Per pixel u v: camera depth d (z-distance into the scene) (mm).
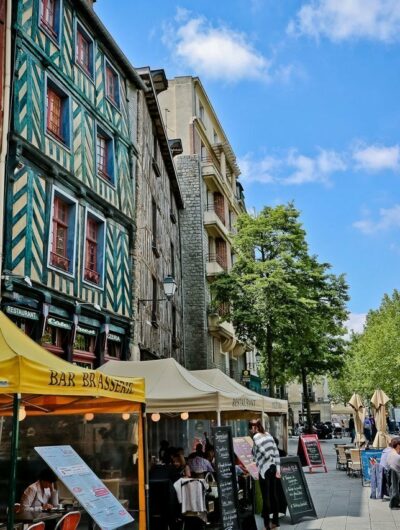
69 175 12570
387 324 44312
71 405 7746
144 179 17609
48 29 12547
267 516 8906
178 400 9484
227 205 32875
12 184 10508
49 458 5512
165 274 21047
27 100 11250
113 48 15617
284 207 23969
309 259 24328
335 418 62812
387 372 42125
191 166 27875
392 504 10883
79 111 13562
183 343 24984
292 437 45219
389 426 43125
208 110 33438
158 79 20641
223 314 25875
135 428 13023
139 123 17453
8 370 5020
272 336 23141
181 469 10008
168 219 22672
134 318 15477
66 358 12133
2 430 10781
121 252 15234
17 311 10352
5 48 10625
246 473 9883
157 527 8656
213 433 8211
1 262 9836
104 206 14352
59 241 12430
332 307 25047
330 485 14672
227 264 30516
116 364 11055
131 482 10906
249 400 11156
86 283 13102
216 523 9078
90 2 16312
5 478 10609
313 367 27594
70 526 5648
